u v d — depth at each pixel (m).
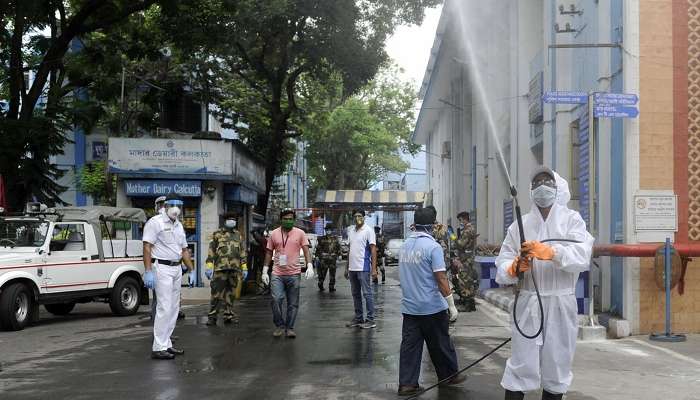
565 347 5.35
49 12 18.27
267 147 28.73
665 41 10.51
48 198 18.11
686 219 10.41
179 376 7.87
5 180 16.94
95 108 20.88
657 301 10.34
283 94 29.25
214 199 21.38
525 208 18.05
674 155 10.43
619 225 10.77
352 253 11.98
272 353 9.34
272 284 10.85
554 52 14.69
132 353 9.58
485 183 24.17
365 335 10.99
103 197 27.11
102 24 18.80
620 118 10.66
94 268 14.15
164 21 21.06
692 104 10.49
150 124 26.91
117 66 20.81
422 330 7.02
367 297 11.93
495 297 15.76
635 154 10.40
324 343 10.18
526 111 18.17
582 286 11.41
